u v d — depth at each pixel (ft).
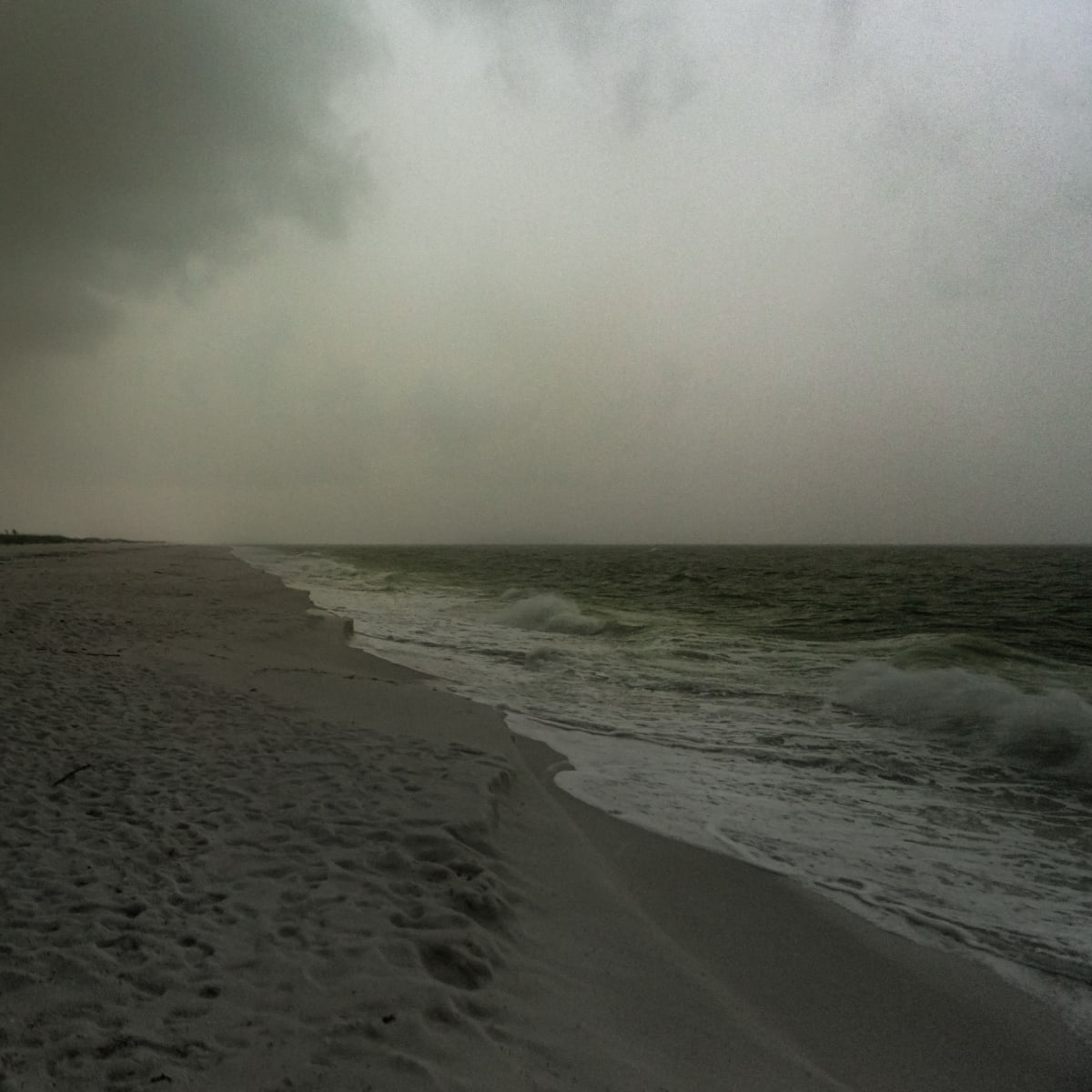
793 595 82.89
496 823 15.16
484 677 34.47
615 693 31.30
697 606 71.15
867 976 10.99
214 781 15.78
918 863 15.06
